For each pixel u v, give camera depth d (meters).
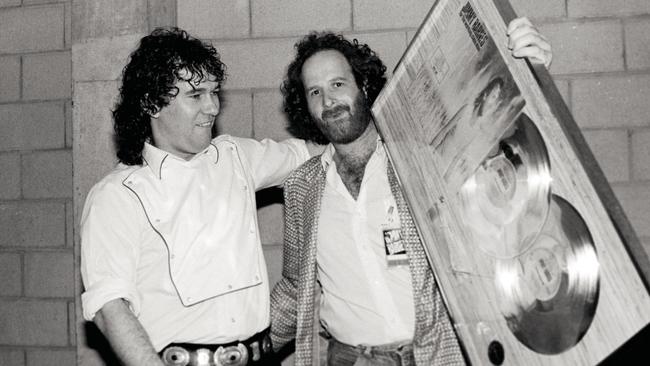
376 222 1.93
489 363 1.44
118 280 1.76
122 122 1.96
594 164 1.17
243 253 1.93
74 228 2.93
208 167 1.97
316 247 2.00
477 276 1.48
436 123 1.64
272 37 2.84
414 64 1.75
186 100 1.88
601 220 1.15
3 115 3.16
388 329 1.88
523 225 1.33
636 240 1.10
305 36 2.57
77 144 2.88
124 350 1.67
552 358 1.26
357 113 1.97
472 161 1.50
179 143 1.91
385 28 2.77
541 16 2.71
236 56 2.86
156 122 1.93
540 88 1.28
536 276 1.30
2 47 3.16
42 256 3.13
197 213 1.90
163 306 1.86
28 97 3.14
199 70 1.87
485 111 1.46
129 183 1.87
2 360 3.17
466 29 1.53
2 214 3.17
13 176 3.16
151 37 1.92
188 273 1.86
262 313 1.95
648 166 2.68
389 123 1.86
